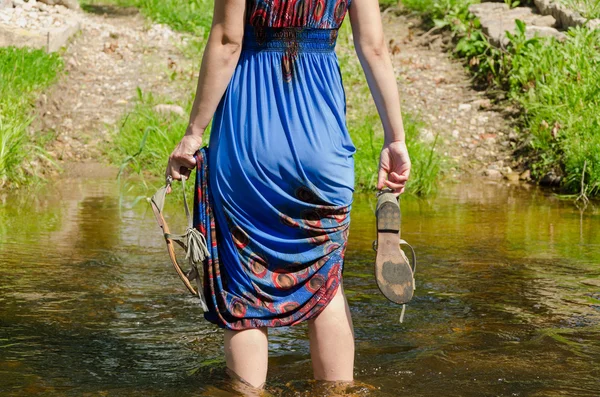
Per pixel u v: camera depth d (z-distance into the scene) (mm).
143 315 4793
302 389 3656
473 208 8117
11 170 8852
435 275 5691
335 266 3598
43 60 11805
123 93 11516
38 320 4660
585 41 11195
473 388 3734
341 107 3596
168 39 14164
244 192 3508
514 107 10922
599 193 8852
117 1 16516
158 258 6078
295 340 4418
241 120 3504
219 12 3447
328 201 3529
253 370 3574
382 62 3629
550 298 5168
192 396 3598
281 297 3564
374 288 5391
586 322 4703
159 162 9461
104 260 5992
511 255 6246
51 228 6984
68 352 4180
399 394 3652
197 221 3605
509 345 4320
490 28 12789
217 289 3586
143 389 3693
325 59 3557
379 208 3598
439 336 4469
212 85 3490
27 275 5562
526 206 8227
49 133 10188
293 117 3479
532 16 13336
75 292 5207
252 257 3539
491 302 5082
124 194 8500
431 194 8836
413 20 14938
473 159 10023
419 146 9547
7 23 13148
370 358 4125
